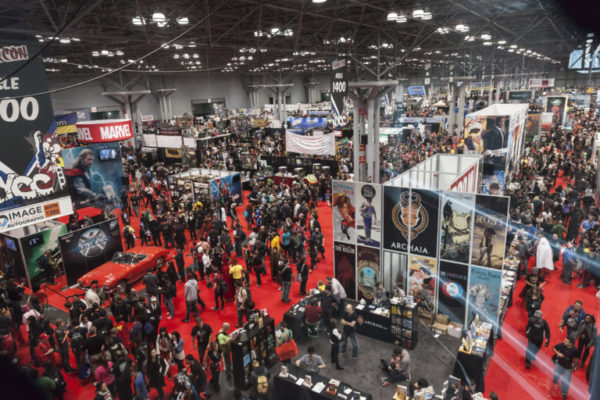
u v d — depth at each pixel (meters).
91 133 20.98
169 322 11.48
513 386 8.45
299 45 25.45
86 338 9.28
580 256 12.41
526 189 19.50
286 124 42.34
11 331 10.27
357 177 23.28
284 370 7.98
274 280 13.59
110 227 15.41
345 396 7.27
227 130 41.78
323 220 19.95
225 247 15.02
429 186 14.35
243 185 25.88
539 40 26.75
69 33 16.12
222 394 8.66
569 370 7.91
